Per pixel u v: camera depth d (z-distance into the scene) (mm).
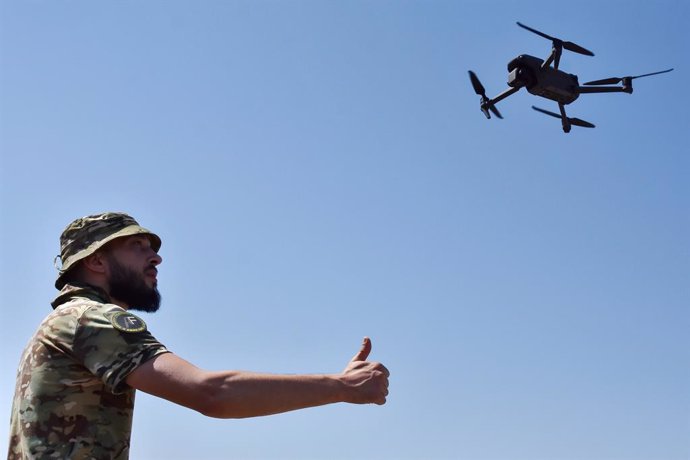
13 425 2037
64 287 2229
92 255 2229
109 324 2002
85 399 1993
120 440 2025
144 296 2264
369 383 2035
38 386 1996
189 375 1927
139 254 2275
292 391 1952
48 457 1945
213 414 1919
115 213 2291
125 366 1952
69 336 2010
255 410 1928
